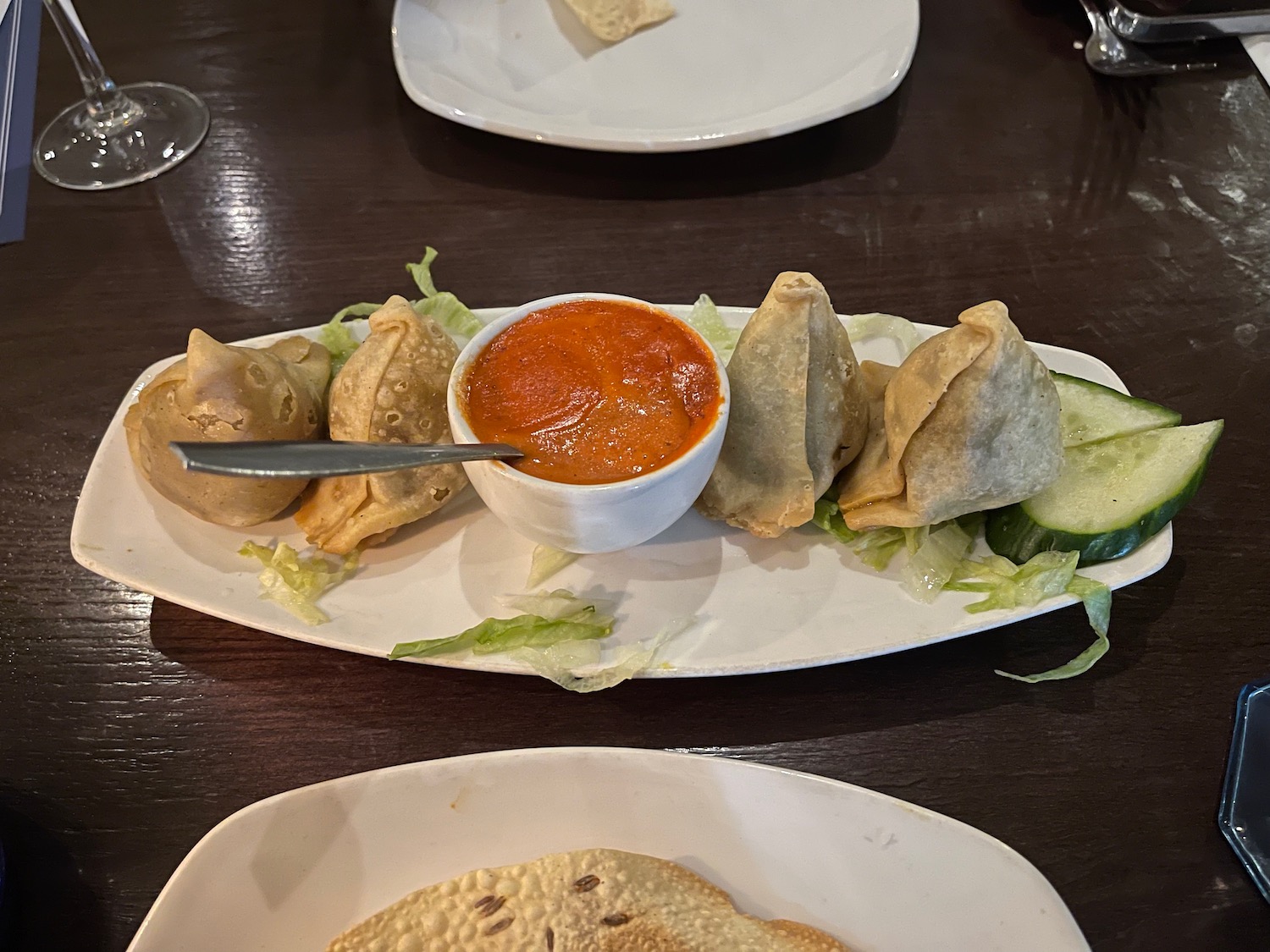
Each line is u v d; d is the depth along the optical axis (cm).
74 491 32
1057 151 43
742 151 43
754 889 23
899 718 27
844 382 27
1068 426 30
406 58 42
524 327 27
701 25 45
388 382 28
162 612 29
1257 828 24
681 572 28
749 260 39
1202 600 29
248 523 29
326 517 28
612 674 26
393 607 27
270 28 49
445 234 40
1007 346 25
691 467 25
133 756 26
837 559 28
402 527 29
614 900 22
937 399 25
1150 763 26
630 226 40
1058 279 38
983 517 29
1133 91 45
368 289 38
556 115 41
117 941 24
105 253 39
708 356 26
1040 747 26
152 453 28
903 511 27
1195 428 29
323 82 46
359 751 27
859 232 40
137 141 43
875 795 24
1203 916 24
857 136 44
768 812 24
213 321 37
